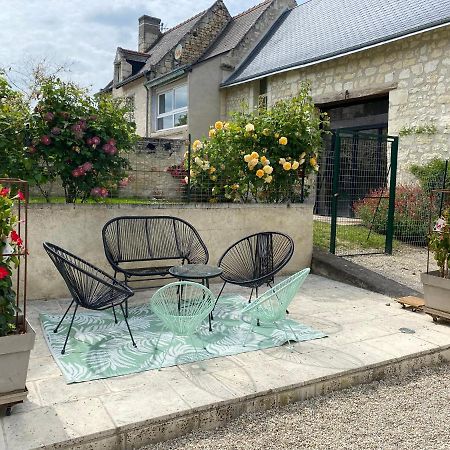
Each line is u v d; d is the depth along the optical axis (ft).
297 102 20.51
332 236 21.24
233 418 8.38
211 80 44.93
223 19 53.93
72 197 16.35
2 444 6.70
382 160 23.79
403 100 29.25
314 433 8.02
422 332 12.35
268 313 10.61
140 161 17.90
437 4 29.71
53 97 15.39
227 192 19.36
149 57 63.36
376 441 7.85
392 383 10.19
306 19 44.11
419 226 24.73
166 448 7.47
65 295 15.49
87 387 8.70
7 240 7.97
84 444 7.02
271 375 9.40
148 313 13.69
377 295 16.40
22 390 7.61
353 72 32.35
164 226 16.61
